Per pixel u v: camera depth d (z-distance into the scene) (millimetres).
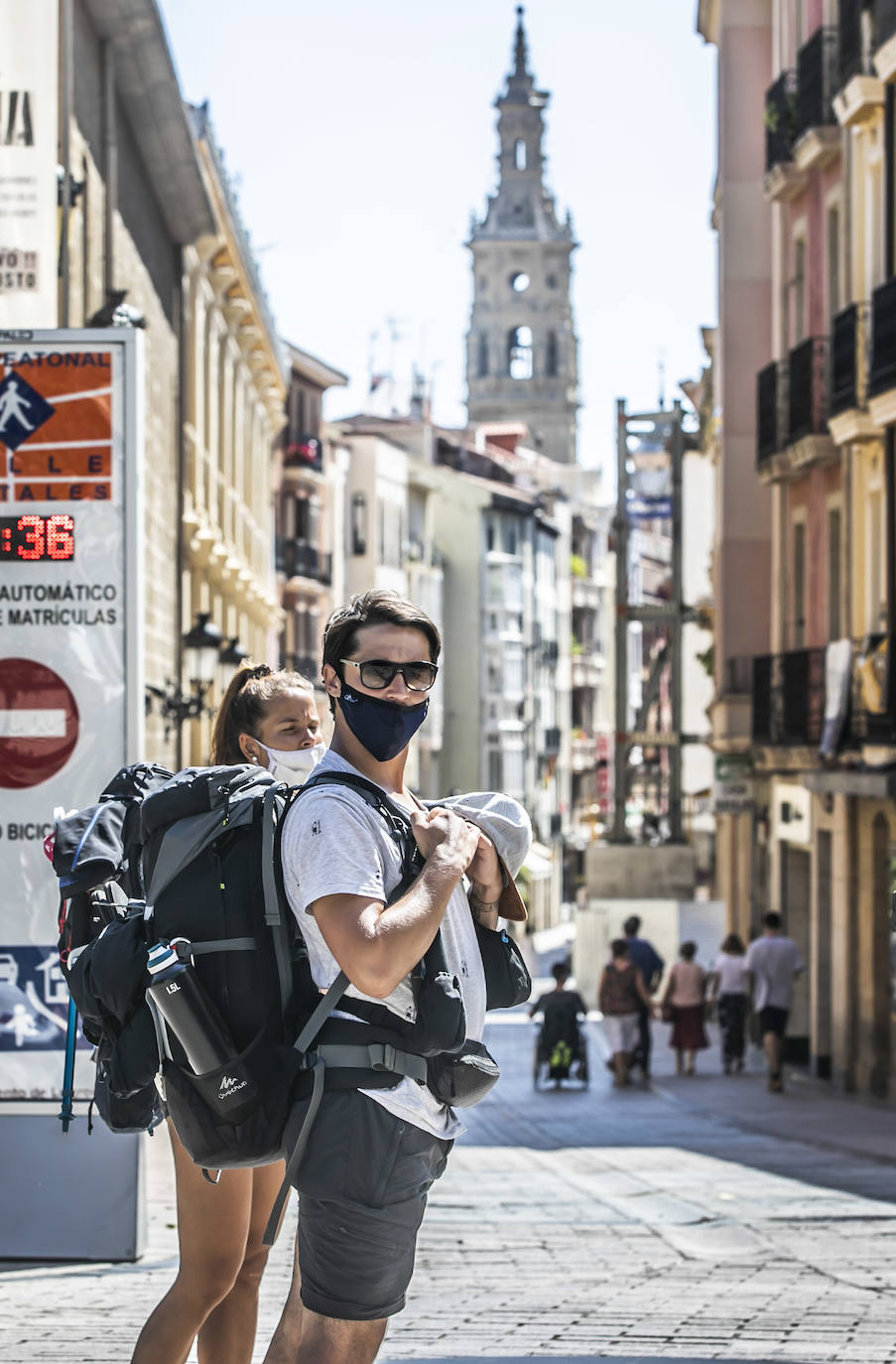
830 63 30656
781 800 34500
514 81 180750
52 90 13445
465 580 101188
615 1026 29375
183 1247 5523
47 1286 9180
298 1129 4434
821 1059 30719
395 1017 4473
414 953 4273
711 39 44031
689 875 51156
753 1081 29594
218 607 40156
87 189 22750
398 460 85688
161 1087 4770
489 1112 25531
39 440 9977
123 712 9930
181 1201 5492
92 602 9953
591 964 50594
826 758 29562
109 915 5301
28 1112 9961
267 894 4629
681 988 30922
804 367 31672
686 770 62312
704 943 49750
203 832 4750
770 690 33125
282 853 4527
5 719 9938
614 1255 10695
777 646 35781
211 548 36875
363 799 4488
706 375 47688
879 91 27531
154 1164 15469
